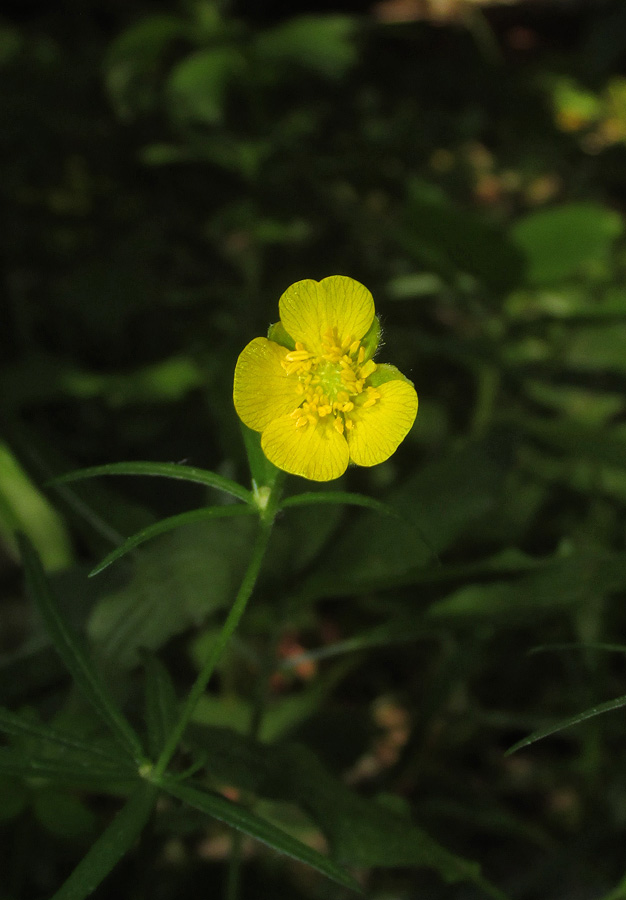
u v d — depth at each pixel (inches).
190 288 23.2
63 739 9.0
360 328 8.7
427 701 11.8
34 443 11.5
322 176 21.6
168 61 25.4
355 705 15.3
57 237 24.3
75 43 32.3
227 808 8.9
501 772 14.5
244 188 26.4
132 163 26.9
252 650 11.5
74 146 26.5
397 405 8.7
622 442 13.3
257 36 20.6
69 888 8.5
